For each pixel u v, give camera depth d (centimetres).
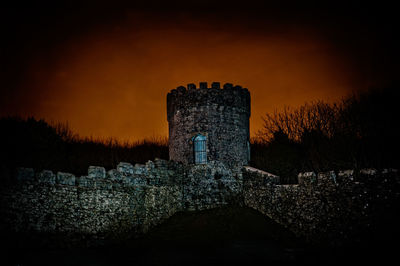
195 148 2828
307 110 3691
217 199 2680
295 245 1958
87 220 1917
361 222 1614
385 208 1505
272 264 1645
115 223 2075
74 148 3588
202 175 2725
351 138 2853
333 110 3362
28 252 1609
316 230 1936
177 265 1653
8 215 1580
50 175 1784
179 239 2117
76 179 1920
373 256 1519
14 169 1642
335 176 1842
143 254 1830
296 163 3297
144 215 2297
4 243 1542
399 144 2588
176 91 2936
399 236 1432
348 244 1673
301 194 2123
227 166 2772
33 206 1681
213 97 2842
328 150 3019
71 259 1645
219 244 2005
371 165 2619
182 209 2702
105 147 3981
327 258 1645
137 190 2286
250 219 2411
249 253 1831
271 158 3338
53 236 1738
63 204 1814
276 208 2378
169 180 2611
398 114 2697
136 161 3975
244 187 2758
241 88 2975
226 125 2838
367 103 2897
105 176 2083
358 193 1652
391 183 1495
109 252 1828
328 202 1858
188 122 2834
